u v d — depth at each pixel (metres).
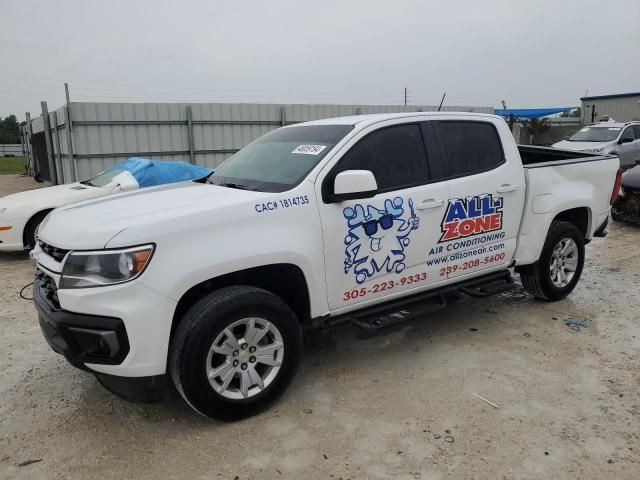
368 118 4.05
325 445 3.08
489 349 4.33
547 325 4.82
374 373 3.96
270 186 3.65
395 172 3.96
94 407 3.54
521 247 4.81
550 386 3.70
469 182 4.29
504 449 3.00
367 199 3.72
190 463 2.94
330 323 3.73
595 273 6.48
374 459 2.94
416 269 4.07
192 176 8.84
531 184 4.75
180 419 3.38
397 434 3.17
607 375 3.85
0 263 7.52
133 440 3.16
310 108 17.83
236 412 3.28
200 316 3.06
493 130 4.63
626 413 3.34
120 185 8.19
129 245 2.90
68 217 3.40
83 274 2.93
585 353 4.21
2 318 5.20
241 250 3.18
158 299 2.95
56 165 18.05
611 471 2.80
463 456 2.95
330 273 3.62
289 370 3.47
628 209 9.52
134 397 3.08
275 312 3.34
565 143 17.33
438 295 4.28
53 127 17.08
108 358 2.96
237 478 2.81
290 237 3.38
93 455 3.03
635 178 9.42
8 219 7.45
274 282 3.68
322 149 3.77
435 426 3.24
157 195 3.71
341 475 2.82
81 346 2.99
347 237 3.65
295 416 3.39
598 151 15.95
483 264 4.52
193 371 3.06
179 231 3.03
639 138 16.98
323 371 4.01
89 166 14.75
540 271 5.11
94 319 2.91
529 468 2.84
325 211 3.55
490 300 5.54
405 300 4.11
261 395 3.36
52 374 4.02
